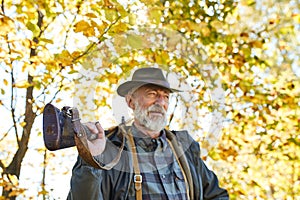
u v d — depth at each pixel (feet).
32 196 16.20
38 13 15.11
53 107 7.64
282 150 20.45
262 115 19.99
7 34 13.96
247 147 20.26
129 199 9.12
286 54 22.45
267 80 20.58
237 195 20.42
